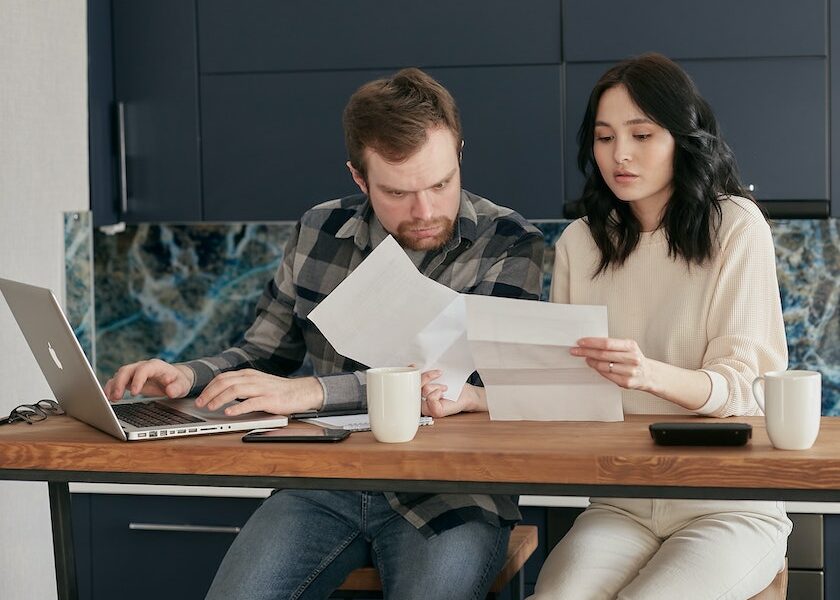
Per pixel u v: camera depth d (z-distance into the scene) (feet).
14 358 9.39
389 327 6.26
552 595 6.09
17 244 9.37
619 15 9.66
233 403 6.62
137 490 9.73
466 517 6.25
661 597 5.82
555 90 9.76
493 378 6.05
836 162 9.50
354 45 9.96
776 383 5.17
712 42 9.57
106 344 11.72
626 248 7.22
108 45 10.23
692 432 5.29
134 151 10.28
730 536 6.18
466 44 9.84
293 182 10.11
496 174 9.88
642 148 6.94
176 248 11.61
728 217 7.02
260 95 10.11
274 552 6.28
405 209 6.69
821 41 9.46
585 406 6.00
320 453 5.39
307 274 7.57
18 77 9.36
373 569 6.70
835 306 10.85
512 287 7.06
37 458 5.67
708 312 6.97
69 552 6.32
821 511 9.00
